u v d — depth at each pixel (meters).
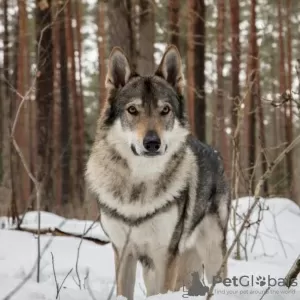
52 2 12.27
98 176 4.65
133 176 4.48
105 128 4.81
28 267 5.19
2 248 5.91
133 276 4.66
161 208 4.47
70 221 8.20
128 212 4.44
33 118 20.73
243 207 8.35
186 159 4.84
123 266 4.55
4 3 18.77
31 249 5.93
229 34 17.03
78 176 17.67
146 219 4.45
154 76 5.13
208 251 5.62
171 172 4.61
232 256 6.83
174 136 4.78
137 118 4.65
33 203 10.78
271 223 8.30
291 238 7.88
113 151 4.63
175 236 4.61
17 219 7.15
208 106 26.44
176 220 4.57
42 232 6.85
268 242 7.62
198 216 5.23
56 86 17.72
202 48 14.53
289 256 6.95
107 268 5.52
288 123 19.28
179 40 15.00
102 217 4.64
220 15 16.31
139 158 4.49
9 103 9.00
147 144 4.43
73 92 20.22
